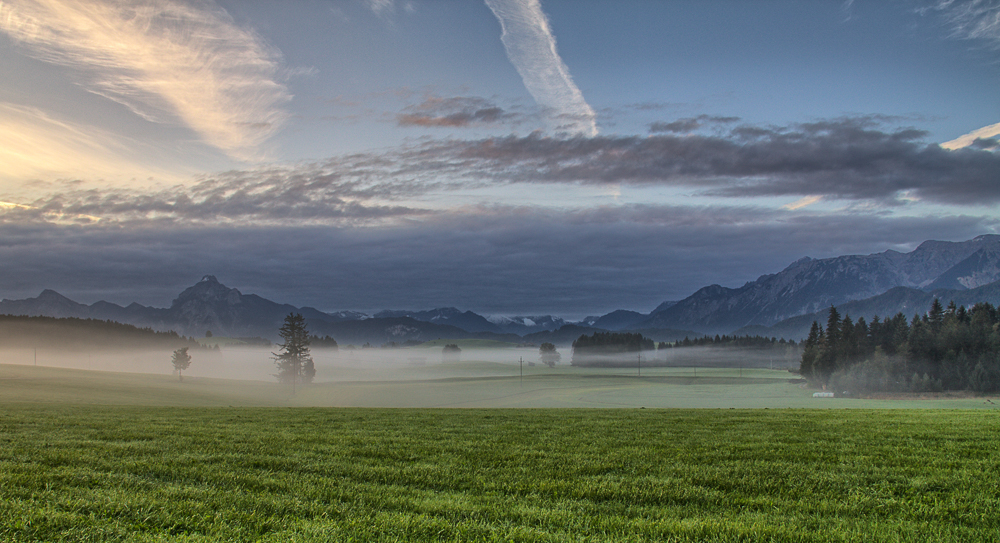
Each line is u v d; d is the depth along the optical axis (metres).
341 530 9.06
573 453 17.14
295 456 16.31
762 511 10.94
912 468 14.55
